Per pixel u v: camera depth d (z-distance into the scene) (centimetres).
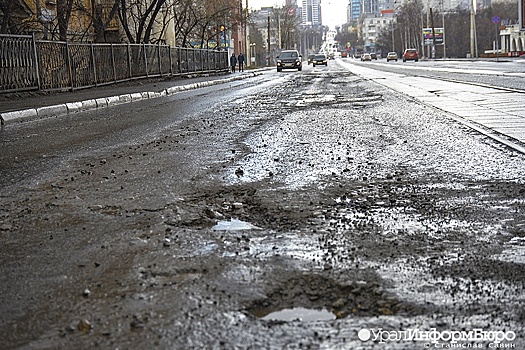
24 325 270
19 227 436
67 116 1468
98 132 1047
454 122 1042
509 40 9794
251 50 11844
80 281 323
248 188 547
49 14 3023
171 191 541
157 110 1520
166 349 243
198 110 1459
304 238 394
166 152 774
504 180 563
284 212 462
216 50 5288
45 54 2162
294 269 334
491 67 4097
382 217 445
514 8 12244
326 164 661
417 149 755
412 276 322
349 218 443
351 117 1176
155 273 331
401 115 1189
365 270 332
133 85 2869
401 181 568
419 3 13862
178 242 388
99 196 529
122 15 3516
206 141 868
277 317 275
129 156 751
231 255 360
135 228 423
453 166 637
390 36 16500
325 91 2172
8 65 1936
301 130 976
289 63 5788
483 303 286
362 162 670
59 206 496
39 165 705
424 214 452
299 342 249
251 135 923
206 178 596
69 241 397
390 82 2656
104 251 373
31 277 332
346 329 261
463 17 12800
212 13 5078
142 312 279
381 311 279
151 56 3472
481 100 1484
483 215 446
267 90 2403
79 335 258
